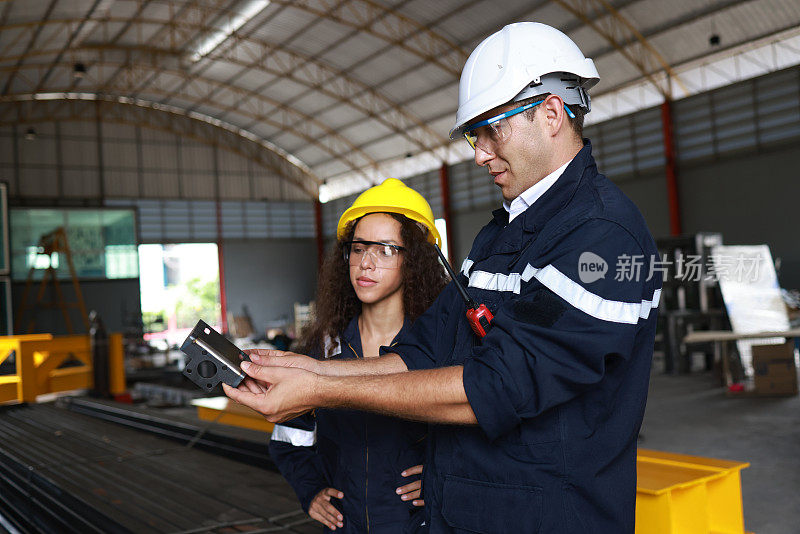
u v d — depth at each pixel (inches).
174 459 123.5
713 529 72.0
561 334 34.3
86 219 743.7
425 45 649.6
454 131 43.9
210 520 85.5
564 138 40.6
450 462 40.5
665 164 596.7
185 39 709.9
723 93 551.8
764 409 241.4
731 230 552.4
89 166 857.5
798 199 508.1
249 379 42.0
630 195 629.9
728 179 553.9
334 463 63.9
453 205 812.6
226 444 134.0
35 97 823.1
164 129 909.2
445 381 36.1
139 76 800.9
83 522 90.0
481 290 42.7
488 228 48.1
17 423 171.6
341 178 981.8
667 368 357.7
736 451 185.9
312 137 926.4
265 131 947.3
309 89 803.4
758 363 271.1
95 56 725.3
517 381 34.3
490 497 37.6
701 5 504.7
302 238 1010.1
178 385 379.9
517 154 40.4
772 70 523.2
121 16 639.1
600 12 543.5
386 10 601.3
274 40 698.2
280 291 983.6
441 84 705.6
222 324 940.6
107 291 751.7
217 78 808.9
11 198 805.9
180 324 1541.6
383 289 61.7
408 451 59.3
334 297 65.4
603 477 37.3
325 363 48.9
